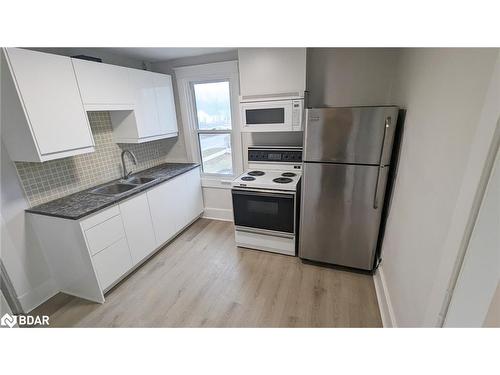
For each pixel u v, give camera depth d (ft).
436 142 3.78
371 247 7.20
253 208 8.39
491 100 2.38
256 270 7.93
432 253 3.63
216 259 8.58
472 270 2.82
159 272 7.98
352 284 7.16
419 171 4.47
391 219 6.37
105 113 8.47
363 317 6.03
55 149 6.00
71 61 6.19
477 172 2.57
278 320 6.00
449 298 3.07
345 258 7.62
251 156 9.73
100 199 6.91
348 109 6.27
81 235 6.07
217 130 10.59
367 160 6.49
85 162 7.87
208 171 11.45
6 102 5.41
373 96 8.27
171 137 11.18
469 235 2.74
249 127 8.33
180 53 9.12
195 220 11.53
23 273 6.45
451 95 3.37
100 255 6.55
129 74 7.95
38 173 6.61
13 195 6.15
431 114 4.09
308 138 6.86
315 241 7.78
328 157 6.82
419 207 4.31
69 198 7.07
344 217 7.21
